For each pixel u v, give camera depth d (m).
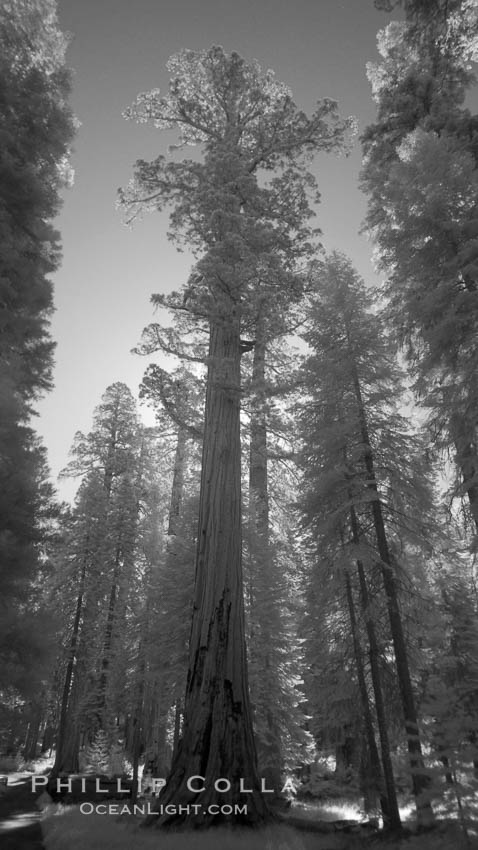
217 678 10.59
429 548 11.82
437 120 13.77
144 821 9.67
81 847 8.59
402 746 11.46
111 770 24.62
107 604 27.38
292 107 17.58
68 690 24.41
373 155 16.45
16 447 7.79
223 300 13.11
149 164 16.28
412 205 11.31
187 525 20.92
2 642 6.64
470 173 10.74
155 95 19.70
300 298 15.30
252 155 18.44
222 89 19.55
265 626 18.36
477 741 5.93
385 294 14.06
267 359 17.20
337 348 14.02
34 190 10.51
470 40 14.48
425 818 7.36
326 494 12.57
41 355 10.85
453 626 11.41
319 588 12.66
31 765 33.44
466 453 9.89
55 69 12.59
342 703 12.80
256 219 14.89
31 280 10.12
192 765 9.86
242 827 9.13
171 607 18.78
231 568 11.80
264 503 20.20
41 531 7.63
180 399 13.98
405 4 14.96
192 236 15.61
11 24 11.81
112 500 29.06
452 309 9.58
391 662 12.34
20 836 11.08
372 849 8.31
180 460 27.30
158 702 20.92
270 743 16.23
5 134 10.34
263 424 15.48
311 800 17.59
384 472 12.73
